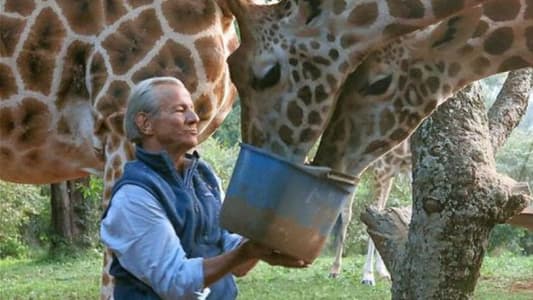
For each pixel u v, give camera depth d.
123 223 3.23
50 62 5.91
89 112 5.93
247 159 3.24
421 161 4.46
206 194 3.47
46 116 6.02
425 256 4.43
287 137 4.12
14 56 5.93
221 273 3.21
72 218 20.05
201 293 3.19
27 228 23.95
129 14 5.72
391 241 4.72
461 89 4.46
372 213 4.88
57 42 5.88
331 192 3.27
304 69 4.04
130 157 5.68
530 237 21.45
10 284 14.98
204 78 5.70
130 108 3.40
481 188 4.33
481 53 4.07
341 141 4.13
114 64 5.68
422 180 4.44
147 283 3.23
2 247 22.81
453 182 4.35
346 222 14.20
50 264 18.98
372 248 13.34
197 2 5.74
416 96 4.09
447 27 4.01
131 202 3.24
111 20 5.74
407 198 19.67
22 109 6.02
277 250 3.23
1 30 5.95
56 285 14.45
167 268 3.18
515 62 4.10
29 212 22.66
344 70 4.00
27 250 23.41
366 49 3.97
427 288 4.43
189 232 3.33
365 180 18.80
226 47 5.92
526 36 4.04
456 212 4.35
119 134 5.70
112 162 5.72
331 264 16.58
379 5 3.90
